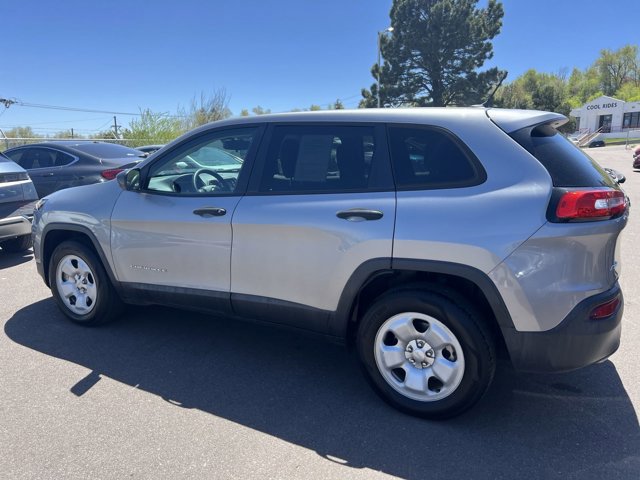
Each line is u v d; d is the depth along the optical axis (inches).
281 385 132.6
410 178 115.2
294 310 127.6
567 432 110.9
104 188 161.9
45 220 170.7
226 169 141.3
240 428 112.9
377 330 117.6
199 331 167.8
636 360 143.8
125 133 1047.0
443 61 1466.5
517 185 105.2
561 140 117.0
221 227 134.0
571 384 131.5
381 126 120.6
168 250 144.9
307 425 114.1
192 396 126.6
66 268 169.6
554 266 100.9
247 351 153.1
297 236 123.1
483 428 112.7
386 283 122.4
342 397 126.5
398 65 1501.0
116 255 155.6
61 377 135.9
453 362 111.0
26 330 167.6
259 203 129.6
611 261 106.3
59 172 339.9
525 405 122.0
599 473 97.6
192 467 99.6
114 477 96.7
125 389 129.9
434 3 1449.3
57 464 100.4
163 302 152.5
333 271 119.4
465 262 105.6
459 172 110.8
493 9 1514.5
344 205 118.1
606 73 3592.5
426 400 114.4
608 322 104.0
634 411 118.9
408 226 110.3
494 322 111.9
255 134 136.5
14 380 134.1
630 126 2849.4
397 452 104.3
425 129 116.1
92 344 157.0
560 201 101.0
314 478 96.6
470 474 97.6
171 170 150.8
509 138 109.3
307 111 132.9
